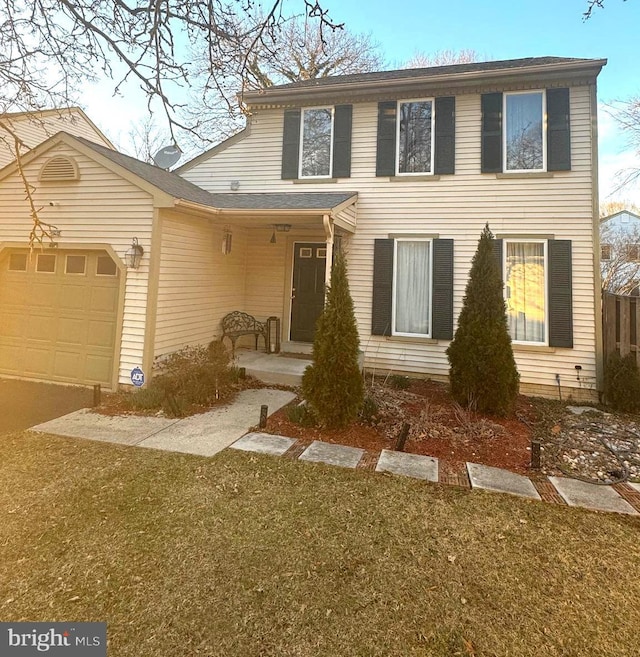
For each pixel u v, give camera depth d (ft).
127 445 15.66
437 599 8.32
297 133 30.86
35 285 24.80
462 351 20.75
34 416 18.85
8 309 25.27
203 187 32.78
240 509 11.43
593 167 25.32
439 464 14.87
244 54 16.17
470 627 7.64
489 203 26.99
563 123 25.70
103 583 8.45
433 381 27.61
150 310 22.24
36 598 8.00
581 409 22.72
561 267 25.52
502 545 10.19
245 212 24.43
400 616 7.86
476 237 27.20
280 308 32.48
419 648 7.18
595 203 25.23
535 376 25.98
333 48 43.24
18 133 38.04
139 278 22.53
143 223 22.49
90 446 15.46
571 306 25.34
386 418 19.06
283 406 21.06
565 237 25.67
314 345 18.20
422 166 28.55
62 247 23.80
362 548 9.90
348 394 17.53
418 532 10.64
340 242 29.40
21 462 13.91
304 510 11.50
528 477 14.17
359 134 29.71
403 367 28.50
